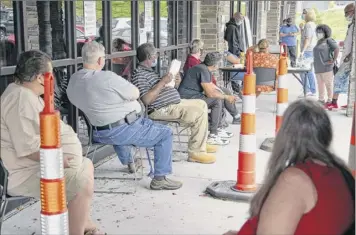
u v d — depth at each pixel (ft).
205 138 19.15
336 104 30.35
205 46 33.01
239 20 34.27
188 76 21.09
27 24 15.01
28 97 10.75
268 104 32.50
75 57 17.58
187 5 30.19
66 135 11.56
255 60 25.98
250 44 36.11
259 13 54.13
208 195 15.75
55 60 16.62
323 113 7.30
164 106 18.56
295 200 6.86
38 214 14.21
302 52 36.17
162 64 26.27
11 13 14.35
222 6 34.09
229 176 17.65
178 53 28.94
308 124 7.17
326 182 6.92
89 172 11.68
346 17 29.12
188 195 15.79
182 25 29.68
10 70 14.06
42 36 15.99
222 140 21.93
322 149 7.18
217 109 21.66
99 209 14.60
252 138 15.17
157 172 16.12
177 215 14.26
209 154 19.40
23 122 10.62
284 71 18.38
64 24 17.15
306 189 6.87
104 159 19.58
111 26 20.27
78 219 11.46
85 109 15.11
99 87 14.73
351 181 7.20
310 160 7.13
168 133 15.93
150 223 13.71
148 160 18.25
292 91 37.88
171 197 15.60
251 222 7.55
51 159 7.93
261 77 26.02
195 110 18.79
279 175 7.15
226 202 15.19
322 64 30.55
